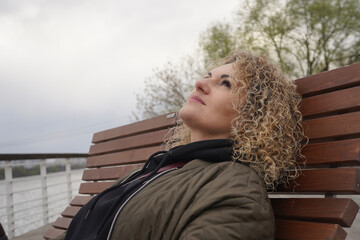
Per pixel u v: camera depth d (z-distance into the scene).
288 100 1.23
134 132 1.99
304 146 1.17
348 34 13.01
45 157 3.40
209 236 0.87
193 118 1.26
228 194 0.93
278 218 1.13
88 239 1.13
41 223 3.55
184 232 0.91
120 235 1.00
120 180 1.49
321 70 13.56
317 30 13.35
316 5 13.11
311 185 1.09
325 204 1.01
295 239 1.04
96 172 2.11
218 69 1.32
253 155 1.15
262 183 1.03
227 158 1.16
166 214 0.97
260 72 1.27
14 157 3.04
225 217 0.90
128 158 1.95
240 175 1.02
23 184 3.44
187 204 0.97
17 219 3.08
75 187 4.20
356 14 12.78
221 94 1.25
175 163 1.26
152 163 1.34
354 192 1.00
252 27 13.96
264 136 1.15
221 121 1.24
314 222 1.02
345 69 1.16
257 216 0.90
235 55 1.45
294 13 13.53
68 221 1.97
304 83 1.27
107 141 2.18
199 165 1.15
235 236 0.87
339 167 1.10
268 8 13.91
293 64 13.79
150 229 0.97
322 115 1.19
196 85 1.29
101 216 1.16
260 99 1.22
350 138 1.09
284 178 1.16
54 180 3.71
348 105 1.11
